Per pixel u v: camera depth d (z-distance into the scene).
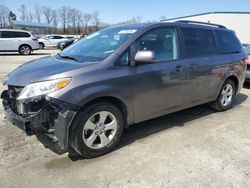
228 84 5.34
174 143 3.85
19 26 58.34
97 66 3.29
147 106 3.84
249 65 7.39
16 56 17.55
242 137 4.11
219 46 5.04
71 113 3.05
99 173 3.06
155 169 3.15
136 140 3.92
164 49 4.00
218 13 28.48
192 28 4.54
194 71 4.38
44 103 3.02
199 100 4.74
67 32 70.50
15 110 3.32
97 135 3.38
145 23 4.06
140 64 3.63
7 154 3.44
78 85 3.07
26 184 2.85
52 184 2.86
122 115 3.63
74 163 3.27
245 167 3.22
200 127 4.50
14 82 3.28
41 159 3.34
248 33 26.97
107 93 3.29
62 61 3.60
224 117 5.06
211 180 2.95
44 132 3.13
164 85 3.95
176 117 4.98
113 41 3.77
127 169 3.15
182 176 3.01
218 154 3.53
